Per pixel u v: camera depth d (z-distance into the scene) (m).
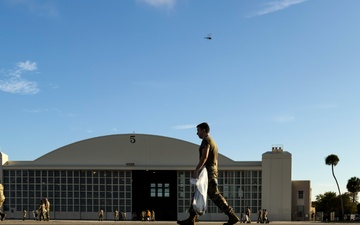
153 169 79.19
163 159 81.69
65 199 79.31
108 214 79.00
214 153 10.49
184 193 79.19
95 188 79.62
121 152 82.25
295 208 81.31
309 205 80.94
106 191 79.50
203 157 10.30
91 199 79.38
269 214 77.44
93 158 82.12
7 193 79.44
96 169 79.25
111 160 82.12
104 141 82.56
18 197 79.31
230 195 78.50
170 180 79.69
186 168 78.94
